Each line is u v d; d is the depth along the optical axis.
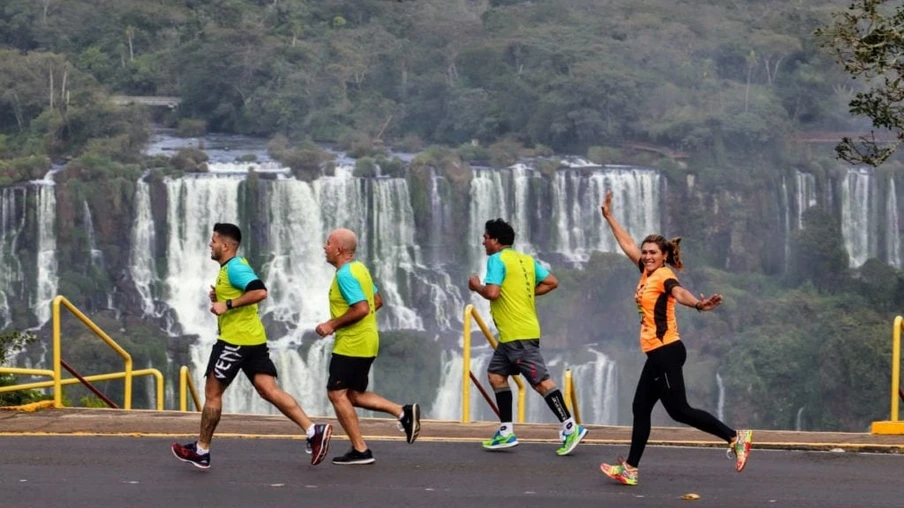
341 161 89.06
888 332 70.56
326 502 10.71
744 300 78.88
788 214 89.25
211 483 11.38
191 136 101.81
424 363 72.31
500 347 13.09
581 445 13.89
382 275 78.81
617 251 84.50
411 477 11.82
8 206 74.75
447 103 103.00
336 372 12.00
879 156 18.25
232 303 11.54
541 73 101.31
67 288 73.06
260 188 77.00
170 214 76.50
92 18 117.44
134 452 12.88
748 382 72.00
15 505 10.40
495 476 11.95
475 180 81.88
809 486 11.70
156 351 68.94
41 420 14.88
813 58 105.88
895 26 18.06
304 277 77.12
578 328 77.62
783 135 92.12
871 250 89.25
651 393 11.36
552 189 83.81
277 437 13.97
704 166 89.12
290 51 104.88
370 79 107.44
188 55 105.94
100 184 75.81
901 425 15.12
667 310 11.20
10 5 115.12
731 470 12.48
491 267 12.88
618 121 96.62
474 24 116.62
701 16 115.06
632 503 10.87
